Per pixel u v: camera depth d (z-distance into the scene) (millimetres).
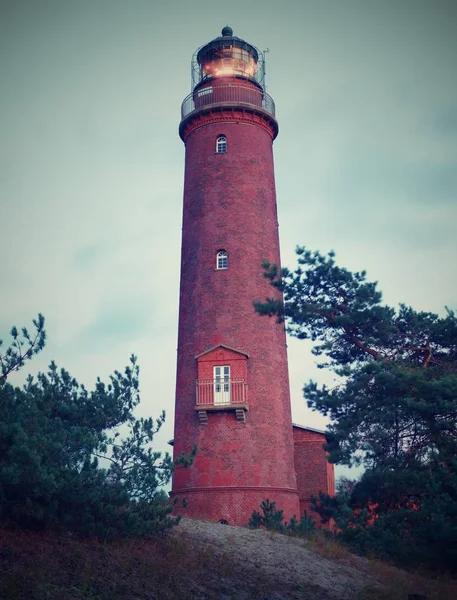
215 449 33094
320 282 26641
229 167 37875
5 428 15281
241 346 34531
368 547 23328
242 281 35625
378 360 25828
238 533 22000
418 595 17500
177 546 17891
